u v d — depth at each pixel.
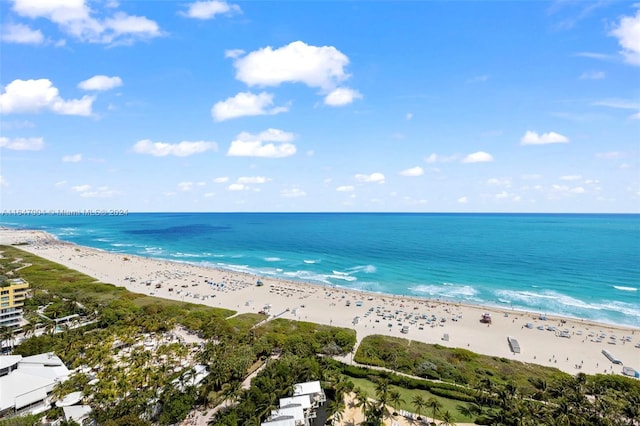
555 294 179.38
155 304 152.75
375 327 137.88
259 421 73.19
